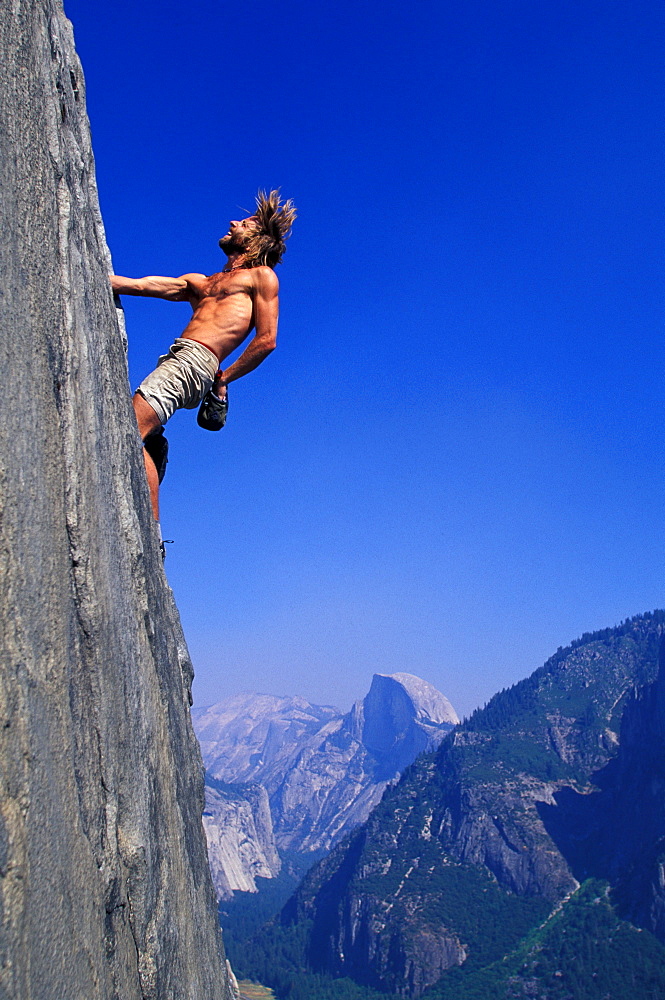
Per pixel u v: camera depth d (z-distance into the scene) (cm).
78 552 304
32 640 256
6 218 272
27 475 268
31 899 227
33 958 224
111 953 291
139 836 327
